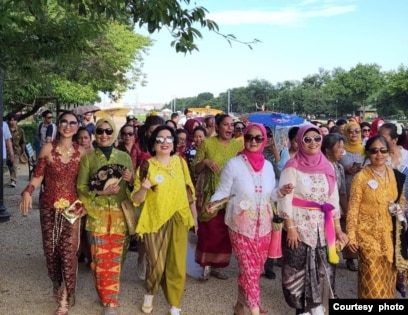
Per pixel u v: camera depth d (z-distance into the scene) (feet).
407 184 16.61
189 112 51.93
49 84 52.06
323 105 256.93
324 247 13.97
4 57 23.20
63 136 14.89
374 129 21.99
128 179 14.79
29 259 21.06
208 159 18.47
